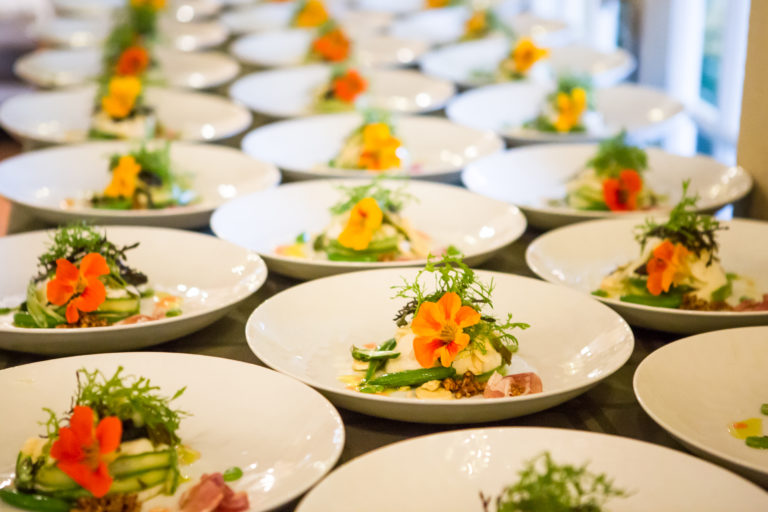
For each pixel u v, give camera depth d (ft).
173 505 4.12
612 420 4.83
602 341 5.24
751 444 4.44
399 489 3.89
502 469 4.00
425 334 4.91
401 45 14.32
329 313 5.71
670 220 6.23
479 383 4.99
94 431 4.10
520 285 5.84
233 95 11.23
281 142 9.61
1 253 6.48
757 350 5.03
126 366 4.89
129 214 7.13
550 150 8.86
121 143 9.09
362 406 4.60
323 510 3.69
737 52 11.23
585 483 3.90
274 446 4.43
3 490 4.18
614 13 16.52
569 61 13.01
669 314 5.37
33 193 8.40
